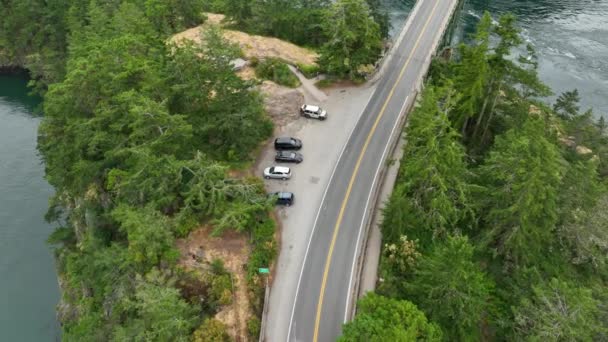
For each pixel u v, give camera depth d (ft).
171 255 166.09
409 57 291.17
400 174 209.36
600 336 141.90
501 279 177.06
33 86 368.07
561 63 380.99
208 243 175.73
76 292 208.85
